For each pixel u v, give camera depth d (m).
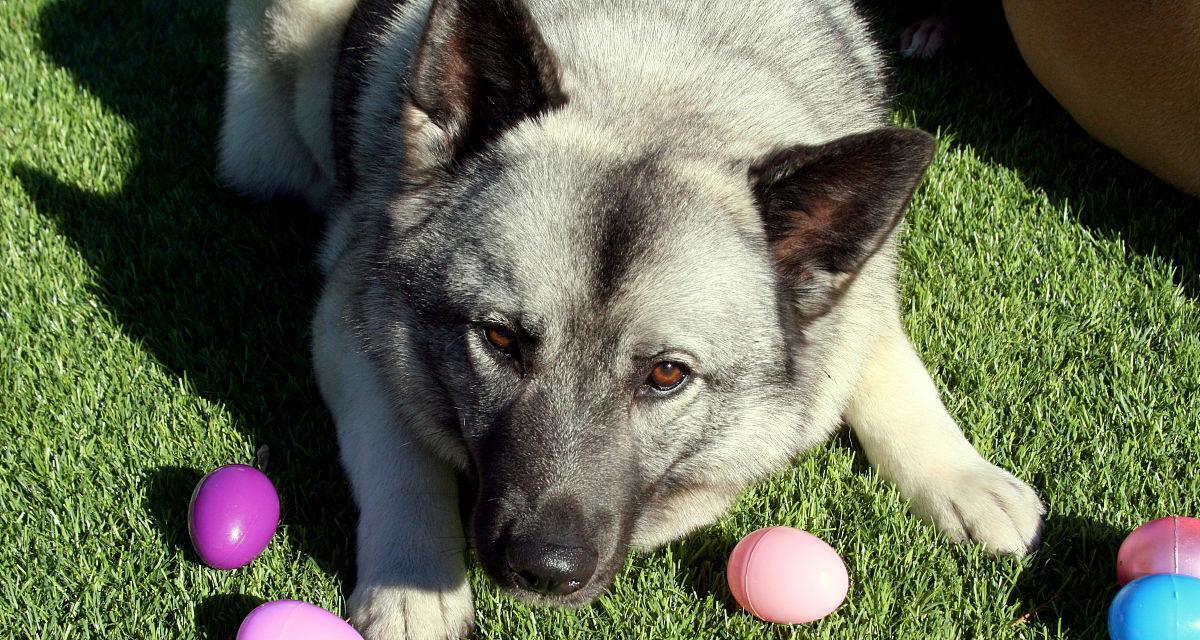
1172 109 1.39
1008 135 1.54
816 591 1.17
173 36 1.68
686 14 1.25
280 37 1.45
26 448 1.27
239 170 1.50
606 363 1.13
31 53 1.64
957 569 1.22
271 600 1.17
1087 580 1.21
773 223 1.15
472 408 1.16
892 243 1.30
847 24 1.33
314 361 1.29
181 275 1.41
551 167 1.15
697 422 1.16
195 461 1.26
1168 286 1.38
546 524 1.12
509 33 1.14
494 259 1.14
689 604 1.20
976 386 1.32
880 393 1.27
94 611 1.18
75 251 1.41
